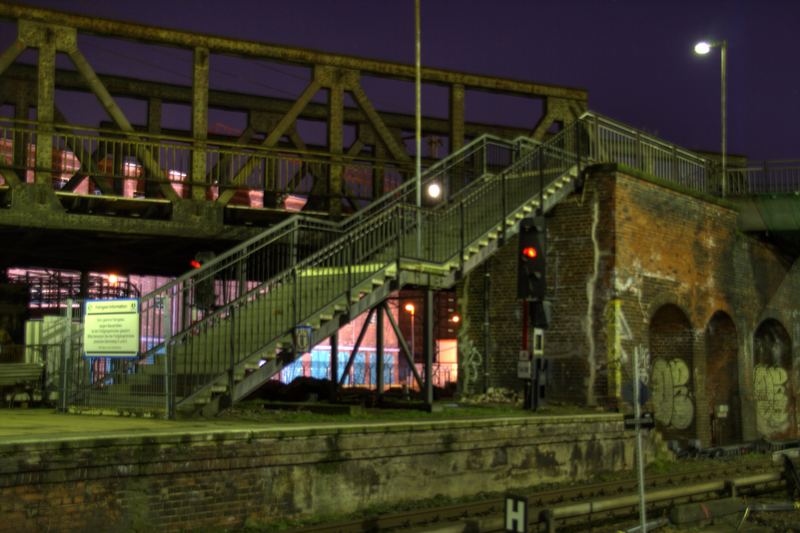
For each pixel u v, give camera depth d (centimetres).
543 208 2138
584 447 1775
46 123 2231
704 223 2536
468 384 2356
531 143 2531
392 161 2697
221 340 1709
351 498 1318
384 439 1369
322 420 1553
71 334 1667
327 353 4762
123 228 2311
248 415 1576
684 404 2431
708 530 1384
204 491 1144
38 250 2711
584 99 3052
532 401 1969
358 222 2027
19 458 976
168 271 3291
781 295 2939
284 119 2575
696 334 2444
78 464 1025
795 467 1869
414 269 1830
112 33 2331
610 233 2164
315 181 2753
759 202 2739
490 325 2333
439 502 1416
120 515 1060
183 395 1530
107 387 1591
